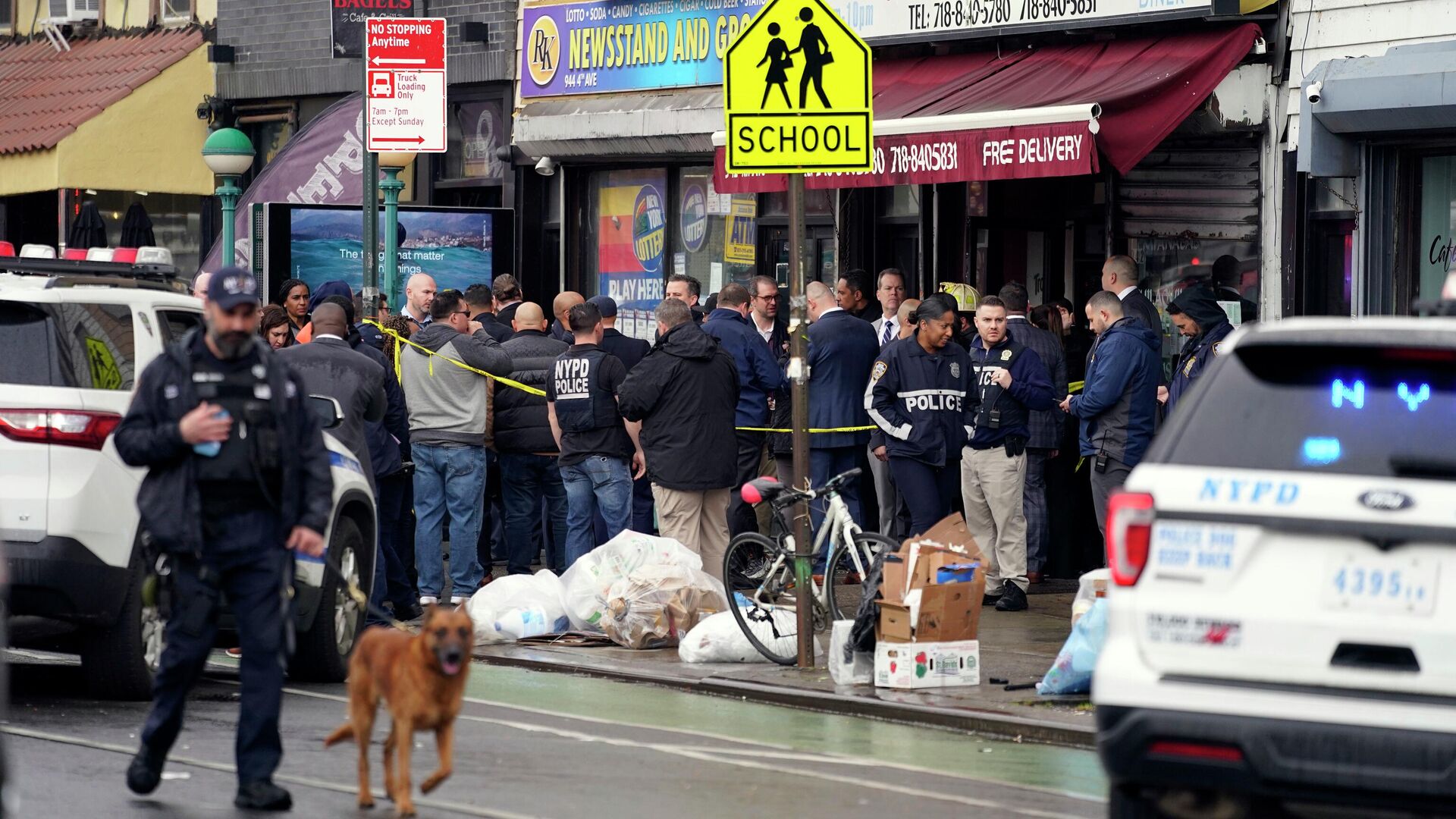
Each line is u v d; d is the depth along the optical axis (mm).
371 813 12492
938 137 23594
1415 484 9797
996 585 23047
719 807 12891
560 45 32812
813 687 17641
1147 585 10219
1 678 10227
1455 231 22516
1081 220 27141
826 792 13445
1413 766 9633
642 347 24984
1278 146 23938
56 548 15531
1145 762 10125
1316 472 9992
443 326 23000
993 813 12859
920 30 27297
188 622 12281
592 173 33500
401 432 22438
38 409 15609
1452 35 22062
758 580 19453
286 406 12375
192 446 12172
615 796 13172
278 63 37219
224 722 15797
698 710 17078
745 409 24266
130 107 37406
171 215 38531
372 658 12562
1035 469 24219
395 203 27844
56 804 12477
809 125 18578
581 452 22625
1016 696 17031
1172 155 25328
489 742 15227
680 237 31969
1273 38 23812
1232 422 10297
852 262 29359
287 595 12430
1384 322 10305
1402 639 9734
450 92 35094
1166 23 24625
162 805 12539
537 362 24359
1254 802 10867
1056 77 24875
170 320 17375
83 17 41125
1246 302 24578
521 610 20578
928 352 22500
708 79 30453
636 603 20203
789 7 18469
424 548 23094
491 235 31047
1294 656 9914
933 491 22547
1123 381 21109
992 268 28016
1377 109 21844
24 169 37688
